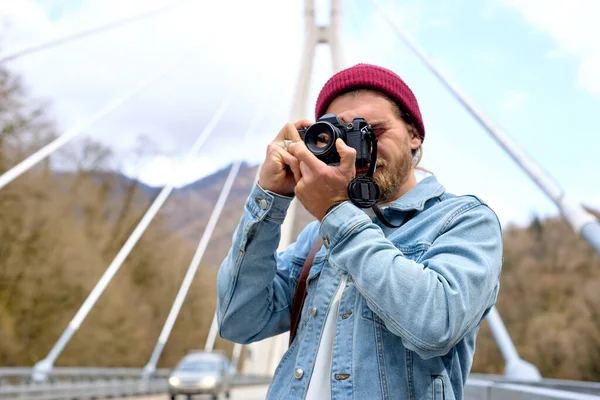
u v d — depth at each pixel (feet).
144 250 126.00
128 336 105.09
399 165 5.73
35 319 84.28
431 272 4.87
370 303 4.92
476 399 16.02
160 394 64.80
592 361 142.41
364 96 5.85
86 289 92.68
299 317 5.88
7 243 82.17
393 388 4.93
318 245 6.12
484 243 5.26
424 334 4.65
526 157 33.68
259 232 5.73
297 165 5.38
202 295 147.74
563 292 161.17
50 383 52.06
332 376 5.05
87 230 110.93
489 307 5.34
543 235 175.83
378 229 5.18
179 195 266.16
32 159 56.13
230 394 59.57
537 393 10.75
